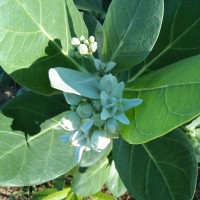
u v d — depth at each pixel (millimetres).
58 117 261
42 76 227
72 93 200
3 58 213
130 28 212
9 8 208
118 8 212
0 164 249
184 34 242
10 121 254
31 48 221
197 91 164
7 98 497
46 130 260
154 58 250
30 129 257
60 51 231
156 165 265
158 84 193
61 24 230
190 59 191
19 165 252
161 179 265
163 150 263
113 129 190
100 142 193
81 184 342
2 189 505
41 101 260
